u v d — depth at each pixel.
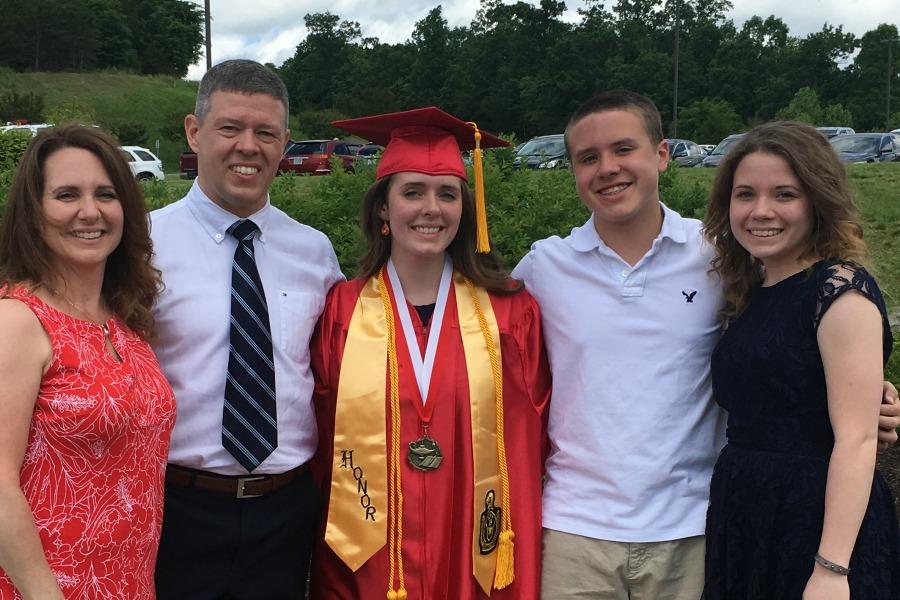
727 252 2.51
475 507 2.65
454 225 2.76
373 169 5.01
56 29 61.66
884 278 9.22
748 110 67.00
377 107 58.03
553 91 58.59
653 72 59.78
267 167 2.67
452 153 2.79
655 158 2.65
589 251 2.73
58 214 2.07
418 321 2.79
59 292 2.10
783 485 2.24
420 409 2.66
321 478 2.81
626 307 2.63
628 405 2.59
